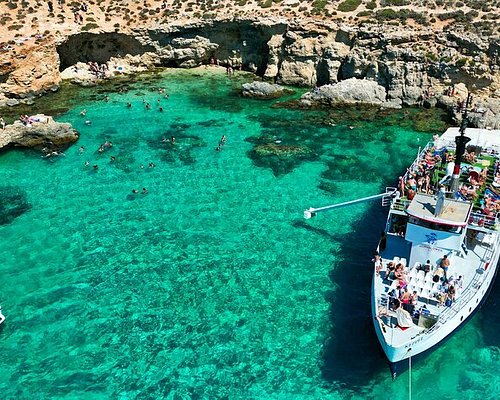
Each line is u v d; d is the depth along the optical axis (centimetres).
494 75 6116
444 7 7462
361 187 4728
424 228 3112
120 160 5222
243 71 7781
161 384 2850
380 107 6388
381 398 2767
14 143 5375
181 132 5819
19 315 3322
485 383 2825
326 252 3903
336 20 7212
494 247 3362
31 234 4119
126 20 7769
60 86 7131
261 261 3809
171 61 7869
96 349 3075
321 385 2844
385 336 2781
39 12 7625
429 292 3006
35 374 2914
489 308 3359
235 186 4766
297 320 3275
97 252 3922
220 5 7900
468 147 4125
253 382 2858
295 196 4600
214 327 3225
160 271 3722
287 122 6047
